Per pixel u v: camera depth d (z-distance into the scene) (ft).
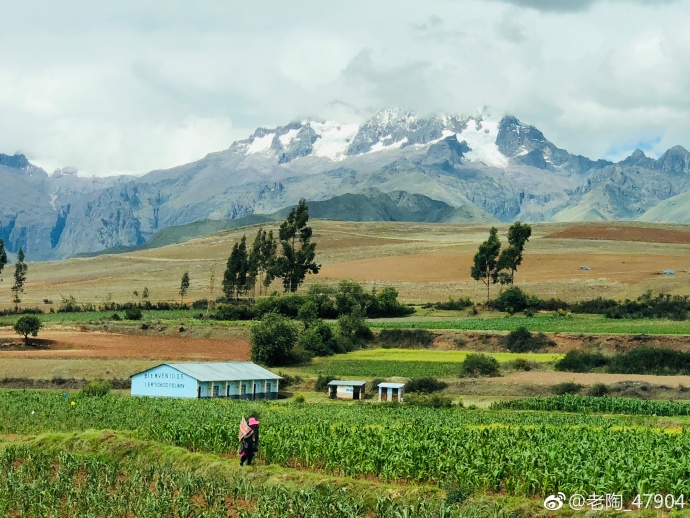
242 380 481.05
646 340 582.35
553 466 197.06
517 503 183.73
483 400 454.40
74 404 360.07
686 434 259.39
